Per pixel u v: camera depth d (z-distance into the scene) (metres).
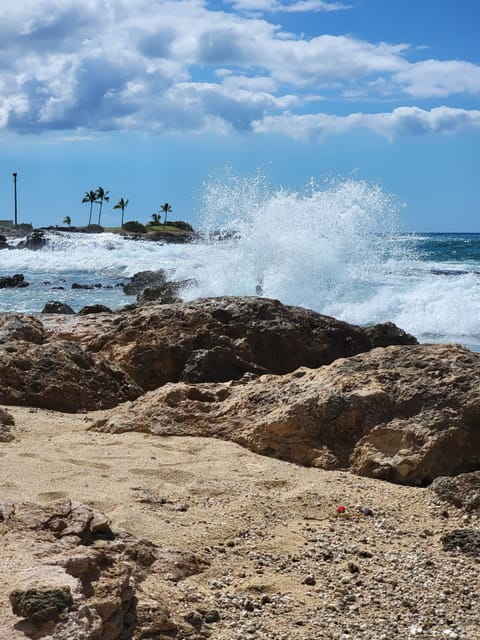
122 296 27.39
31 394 8.56
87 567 3.67
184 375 9.99
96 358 9.39
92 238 65.56
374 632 4.04
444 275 25.70
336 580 4.64
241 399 7.74
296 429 7.07
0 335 10.02
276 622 4.08
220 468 6.48
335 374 7.69
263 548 4.99
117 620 3.50
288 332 11.17
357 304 19.81
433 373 7.41
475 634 4.07
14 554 3.74
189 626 3.84
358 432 7.05
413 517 5.80
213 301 11.84
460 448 6.79
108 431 7.55
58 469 6.08
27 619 3.03
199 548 4.87
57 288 30.25
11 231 76.19
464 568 4.89
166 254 46.62
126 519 5.10
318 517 5.63
